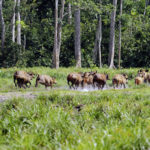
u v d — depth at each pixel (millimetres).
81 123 29516
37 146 23297
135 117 29203
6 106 39312
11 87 68250
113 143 22047
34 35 157875
